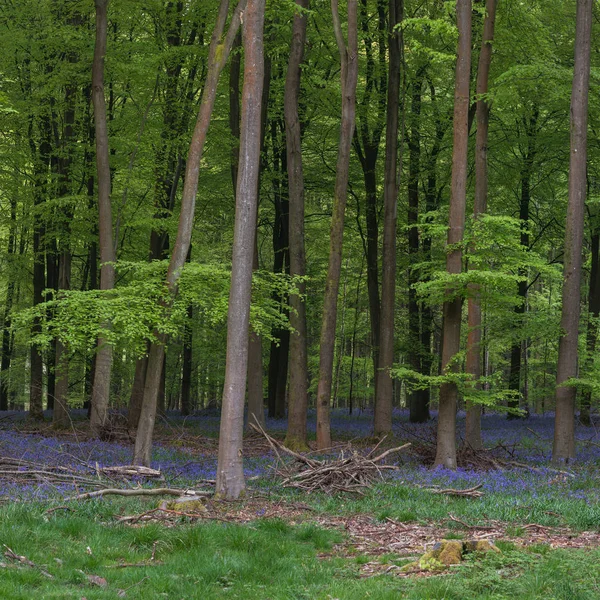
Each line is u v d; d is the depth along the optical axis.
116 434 21.22
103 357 21.53
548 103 25.42
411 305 31.06
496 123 28.45
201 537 9.66
